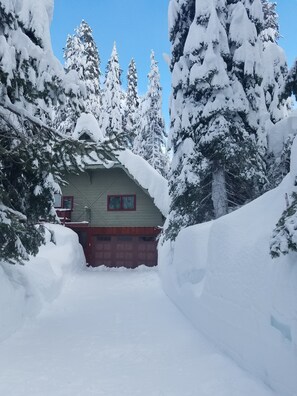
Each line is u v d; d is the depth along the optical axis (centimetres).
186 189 1433
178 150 1523
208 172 1430
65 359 648
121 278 1889
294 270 455
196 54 1410
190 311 948
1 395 489
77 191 2530
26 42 898
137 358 655
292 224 420
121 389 513
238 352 596
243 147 1341
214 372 569
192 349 706
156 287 1580
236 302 622
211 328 751
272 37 2497
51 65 910
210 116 1373
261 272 546
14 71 848
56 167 963
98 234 2462
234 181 1509
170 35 1602
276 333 476
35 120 879
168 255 1553
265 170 1420
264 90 1731
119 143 922
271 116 1728
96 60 3609
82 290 1520
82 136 2356
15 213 861
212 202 1523
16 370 587
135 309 1129
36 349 706
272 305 488
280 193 653
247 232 665
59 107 968
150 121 3588
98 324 927
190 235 1100
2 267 982
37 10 975
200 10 1429
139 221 2447
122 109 3966
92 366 612
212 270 781
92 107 3466
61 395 491
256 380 517
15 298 891
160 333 836
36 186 1040
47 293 1188
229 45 1468
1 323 772
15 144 961
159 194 2323
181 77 1464
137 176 2364
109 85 3744
